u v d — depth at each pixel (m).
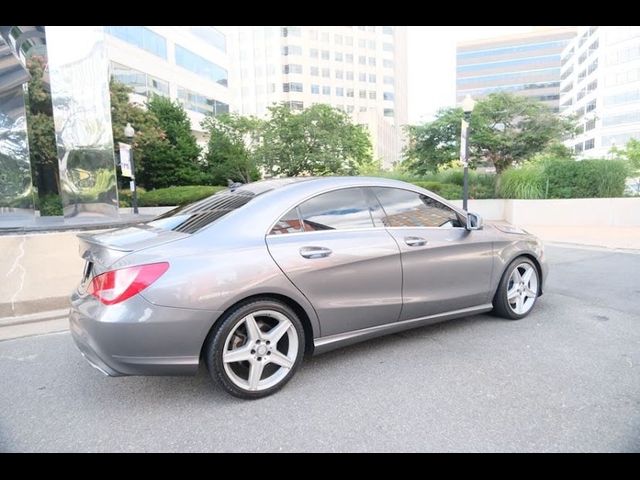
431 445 2.48
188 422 2.79
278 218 3.27
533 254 4.71
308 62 73.56
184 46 36.34
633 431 2.56
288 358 3.17
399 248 3.65
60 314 5.32
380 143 74.56
